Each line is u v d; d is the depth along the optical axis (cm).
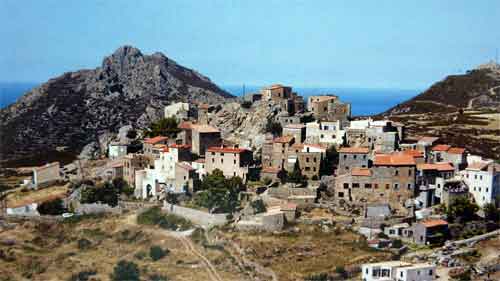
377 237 19338
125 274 18350
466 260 17875
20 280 18788
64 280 18600
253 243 19312
